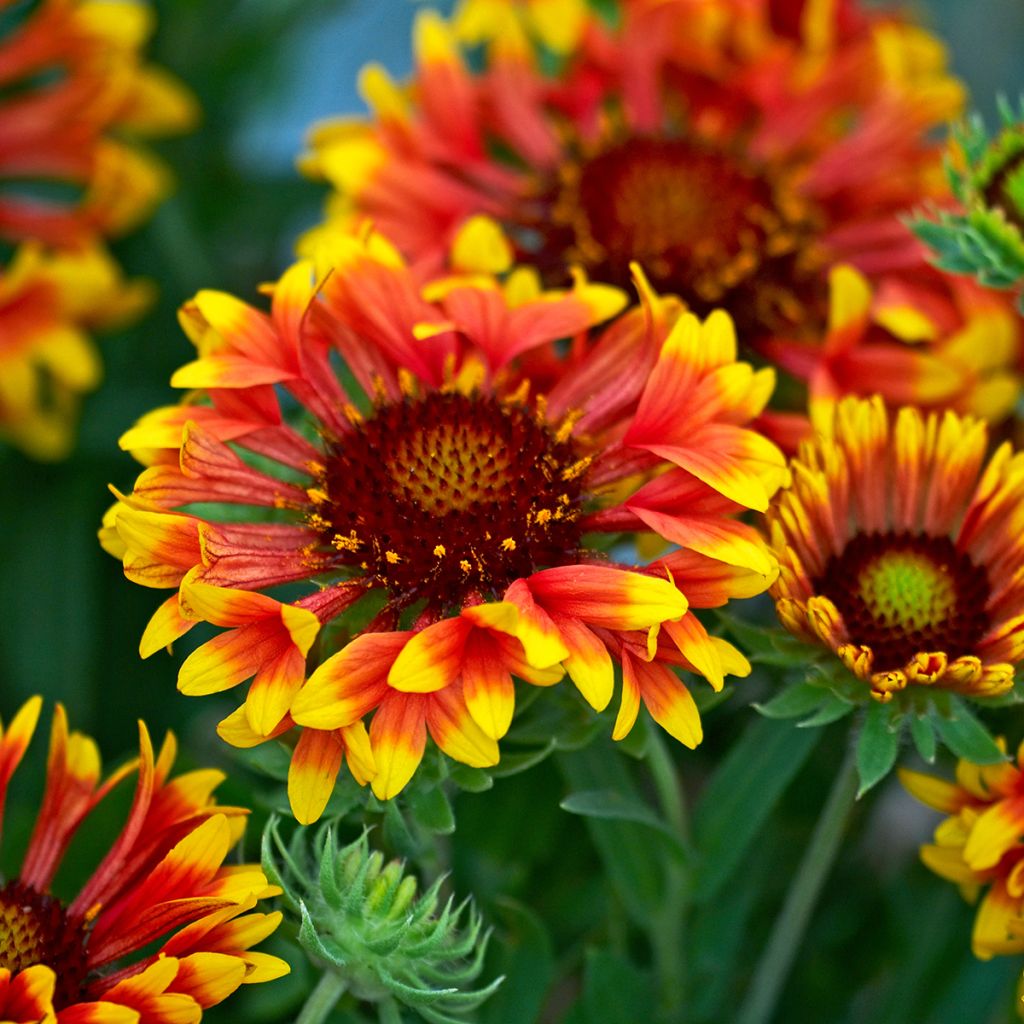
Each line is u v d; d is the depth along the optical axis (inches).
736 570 21.8
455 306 22.8
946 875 22.2
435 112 25.6
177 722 26.5
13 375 25.9
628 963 23.2
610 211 25.0
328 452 22.7
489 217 25.2
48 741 26.1
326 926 21.7
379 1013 22.1
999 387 24.0
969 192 23.1
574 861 24.6
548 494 22.4
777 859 24.8
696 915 23.7
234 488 22.2
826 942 24.8
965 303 24.2
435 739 21.5
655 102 26.0
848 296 23.8
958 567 22.5
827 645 22.0
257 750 22.1
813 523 22.4
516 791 24.2
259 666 21.5
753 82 26.0
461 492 22.4
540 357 23.1
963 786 22.1
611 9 27.5
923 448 22.7
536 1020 22.9
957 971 23.9
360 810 22.4
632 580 21.5
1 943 21.9
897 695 21.9
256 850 23.0
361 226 23.2
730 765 23.0
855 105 26.3
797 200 25.5
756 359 24.9
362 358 23.0
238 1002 23.9
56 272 26.0
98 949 22.0
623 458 22.7
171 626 21.6
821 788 24.7
